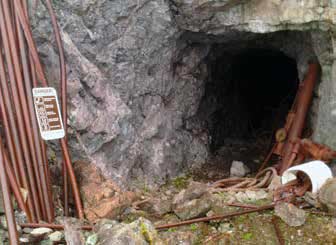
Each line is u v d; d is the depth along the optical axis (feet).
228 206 11.74
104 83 12.89
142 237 9.31
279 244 10.15
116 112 13.15
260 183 14.37
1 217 9.68
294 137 15.24
